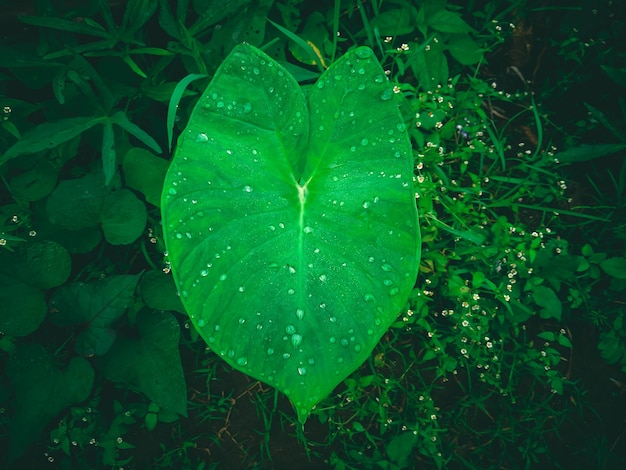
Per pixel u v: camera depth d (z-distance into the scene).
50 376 0.39
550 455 0.46
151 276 0.41
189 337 0.46
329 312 0.31
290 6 0.46
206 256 0.30
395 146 0.32
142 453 0.44
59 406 0.39
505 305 0.45
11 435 0.38
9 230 0.40
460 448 0.46
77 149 0.42
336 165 0.33
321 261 0.32
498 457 0.46
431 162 0.45
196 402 0.45
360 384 0.44
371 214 0.32
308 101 0.32
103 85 0.38
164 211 0.30
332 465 0.45
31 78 0.40
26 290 0.39
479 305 0.44
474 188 0.46
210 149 0.31
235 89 0.31
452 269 0.44
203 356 0.46
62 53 0.36
